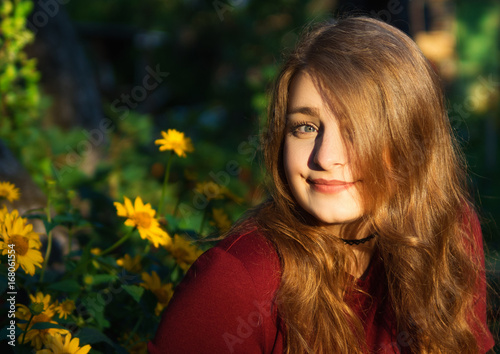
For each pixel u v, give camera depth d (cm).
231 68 905
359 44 124
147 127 462
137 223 146
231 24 873
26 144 322
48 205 158
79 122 468
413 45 132
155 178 450
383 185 123
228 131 704
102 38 1496
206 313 116
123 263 164
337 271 130
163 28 1151
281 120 129
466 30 1262
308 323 124
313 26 139
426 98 130
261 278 121
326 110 120
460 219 147
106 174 334
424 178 132
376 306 134
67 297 148
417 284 133
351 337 126
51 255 210
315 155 119
